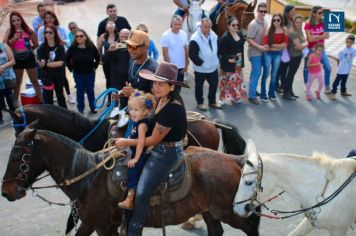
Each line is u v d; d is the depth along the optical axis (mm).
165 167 4160
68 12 22391
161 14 22141
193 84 11594
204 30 9414
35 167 4410
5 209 6266
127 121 4906
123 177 4336
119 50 7383
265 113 9883
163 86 3922
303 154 8016
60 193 6711
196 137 5617
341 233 4527
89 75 9422
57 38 9172
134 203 4230
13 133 8797
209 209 4508
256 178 4250
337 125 9305
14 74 9344
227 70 10109
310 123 9391
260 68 10297
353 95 11055
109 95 9703
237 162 4633
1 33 16891
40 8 11406
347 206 4402
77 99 9625
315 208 4465
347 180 4375
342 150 8195
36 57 10109
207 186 4383
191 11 12141
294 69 10531
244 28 12734
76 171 4461
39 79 10250
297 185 4441
